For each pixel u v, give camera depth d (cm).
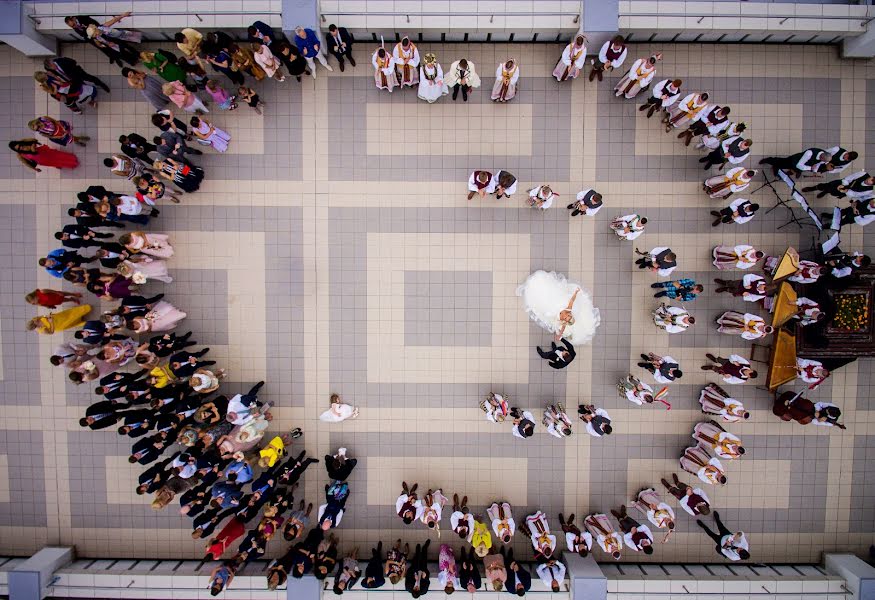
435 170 998
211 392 999
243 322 1012
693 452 973
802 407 941
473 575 909
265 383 1017
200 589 982
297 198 1002
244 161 996
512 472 1021
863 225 995
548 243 1003
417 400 1020
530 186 998
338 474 945
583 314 1003
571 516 980
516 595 966
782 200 995
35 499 1027
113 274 906
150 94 898
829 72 991
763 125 995
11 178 1001
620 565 1020
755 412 1016
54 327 923
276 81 986
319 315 1013
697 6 913
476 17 912
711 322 1003
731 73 990
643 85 912
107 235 891
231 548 1026
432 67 830
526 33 948
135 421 859
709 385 998
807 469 1019
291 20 895
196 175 950
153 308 944
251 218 1002
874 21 914
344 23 916
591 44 937
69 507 1026
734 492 1022
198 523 866
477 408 1016
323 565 923
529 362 1012
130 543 1026
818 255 974
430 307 1012
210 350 1012
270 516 867
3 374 1016
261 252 1006
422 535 1020
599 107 990
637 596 969
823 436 1016
